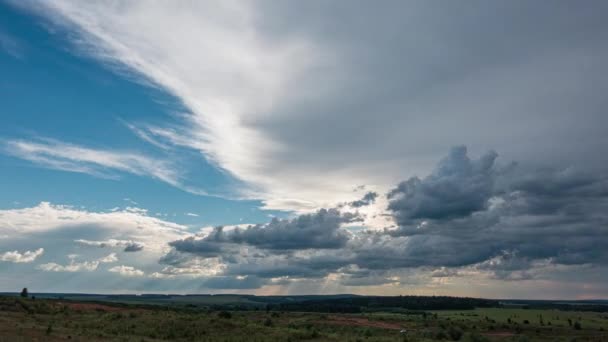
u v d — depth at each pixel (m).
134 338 66.81
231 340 71.56
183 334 75.00
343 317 123.94
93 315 95.44
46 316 88.75
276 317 117.62
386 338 80.25
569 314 197.50
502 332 110.56
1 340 54.06
